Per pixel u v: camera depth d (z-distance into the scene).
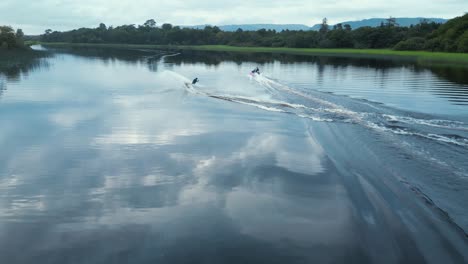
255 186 9.97
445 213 8.41
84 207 8.81
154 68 50.44
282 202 8.99
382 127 15.98
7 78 35.34
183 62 64.12
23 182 10.27
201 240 7.37
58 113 19.09
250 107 21.05
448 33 95.94
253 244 7.21
